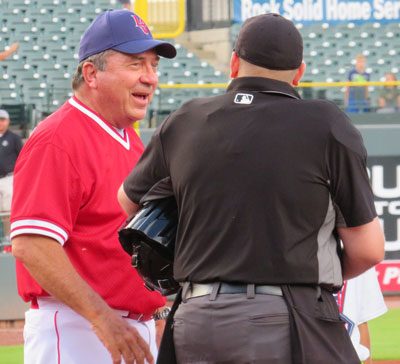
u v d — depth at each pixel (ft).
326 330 23.30
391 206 96.32
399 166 96.58
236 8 105.91
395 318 86.22
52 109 122.83
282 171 23.41
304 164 23.44
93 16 157.58
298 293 23.16
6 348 74.69
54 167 28.76
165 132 25.88
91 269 29.99
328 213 23.94
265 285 23.25
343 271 25.76
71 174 29.07
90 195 29.78
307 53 146.20
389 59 146.00
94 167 29.76
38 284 29.63
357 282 38.81
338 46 146.00
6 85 149.18
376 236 24.23
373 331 80.07
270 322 22.80
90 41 30.55
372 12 105.60
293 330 22.75
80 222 29.94
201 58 131.34
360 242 24.21
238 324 22.98
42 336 30.45
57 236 28.27
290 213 23.34
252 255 23.24
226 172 23.86
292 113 24.08
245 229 23.44
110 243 30.14
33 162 28.81
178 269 24.99
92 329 27.73
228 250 23.62
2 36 154.92
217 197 23.88
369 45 146.10
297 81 26.27
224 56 126.52
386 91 108.78
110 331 27.20
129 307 30.76
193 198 24.38
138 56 30.55
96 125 30.63
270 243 23.22
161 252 26.08
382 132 96.48
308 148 23.56
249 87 25.03
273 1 104.88
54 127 29.53
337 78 144.97
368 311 39.34
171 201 26.30
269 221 23.31
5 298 86.74
